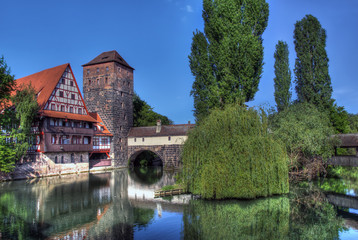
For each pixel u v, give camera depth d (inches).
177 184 1063.6
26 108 1374.3
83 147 1761.8
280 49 1592.0
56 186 1197.7
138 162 2434.8
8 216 719.1
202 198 872.9
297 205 799.7
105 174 1691.7
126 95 2226.9
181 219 685.3
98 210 776.3
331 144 1157.1
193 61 1295.5
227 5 1131.9
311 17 1491.1
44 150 1486.2
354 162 1105.4
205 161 827.4
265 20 1204.5
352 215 713.6
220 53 1127.0
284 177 859.4
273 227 624.1
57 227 631.2
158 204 840.3
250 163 803.4
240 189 794.8
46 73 1770.4
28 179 1407.5
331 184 1136.2
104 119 2092.8
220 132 828.6
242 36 1105.4
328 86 1439.5
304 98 1496.1
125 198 935.7
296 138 1092.5
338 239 551.2
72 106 1726.1
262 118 878.4
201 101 1212.5
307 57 1471.5
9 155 1293.1
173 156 2034.9
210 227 626.2
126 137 2203.5
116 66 2118.6
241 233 587.8
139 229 616.1
